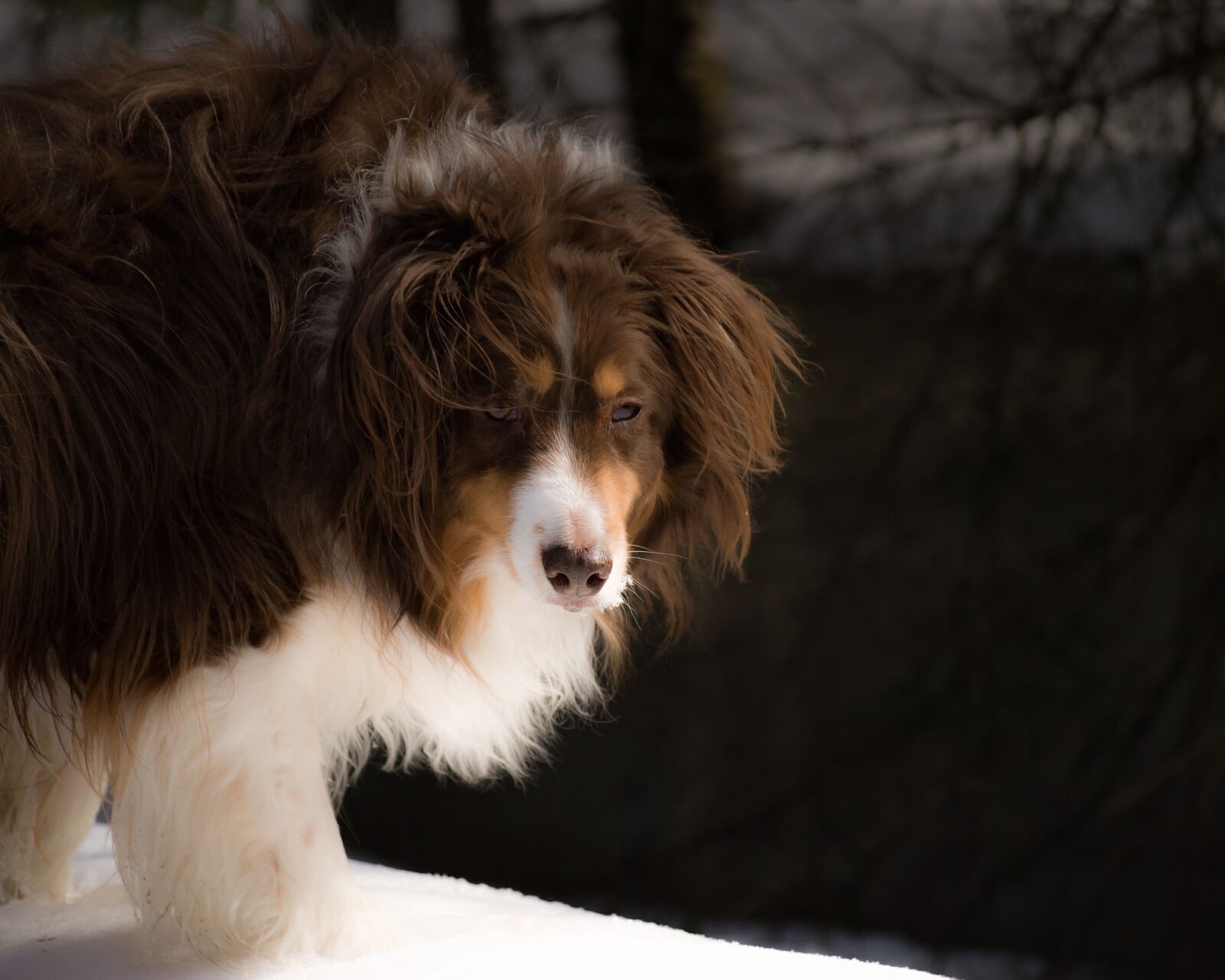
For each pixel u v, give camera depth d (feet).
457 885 18.13
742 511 15.94
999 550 38.86
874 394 41.45
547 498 13.48
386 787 42.11
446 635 14.55
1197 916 37.81
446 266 13.47
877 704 41.55
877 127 37.70
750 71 38.99
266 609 13.78
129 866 14.33
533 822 42.22
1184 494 37.40
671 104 38.04
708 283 15.34
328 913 14.19
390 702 15.55
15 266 13.67
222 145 14.35
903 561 41.52
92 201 14.07
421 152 14.49
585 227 14.40
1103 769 37.22
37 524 13.58
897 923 39.24
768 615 42.47
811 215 39.96
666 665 42.93
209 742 13.69
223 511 13.71
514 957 13.88
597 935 15.11
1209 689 36.32
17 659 13.87
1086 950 38.47
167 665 13.62
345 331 13.57
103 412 13.62
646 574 16.10
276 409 13.89
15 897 17.34
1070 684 38.34
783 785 41.65
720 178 38.81
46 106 14.96
